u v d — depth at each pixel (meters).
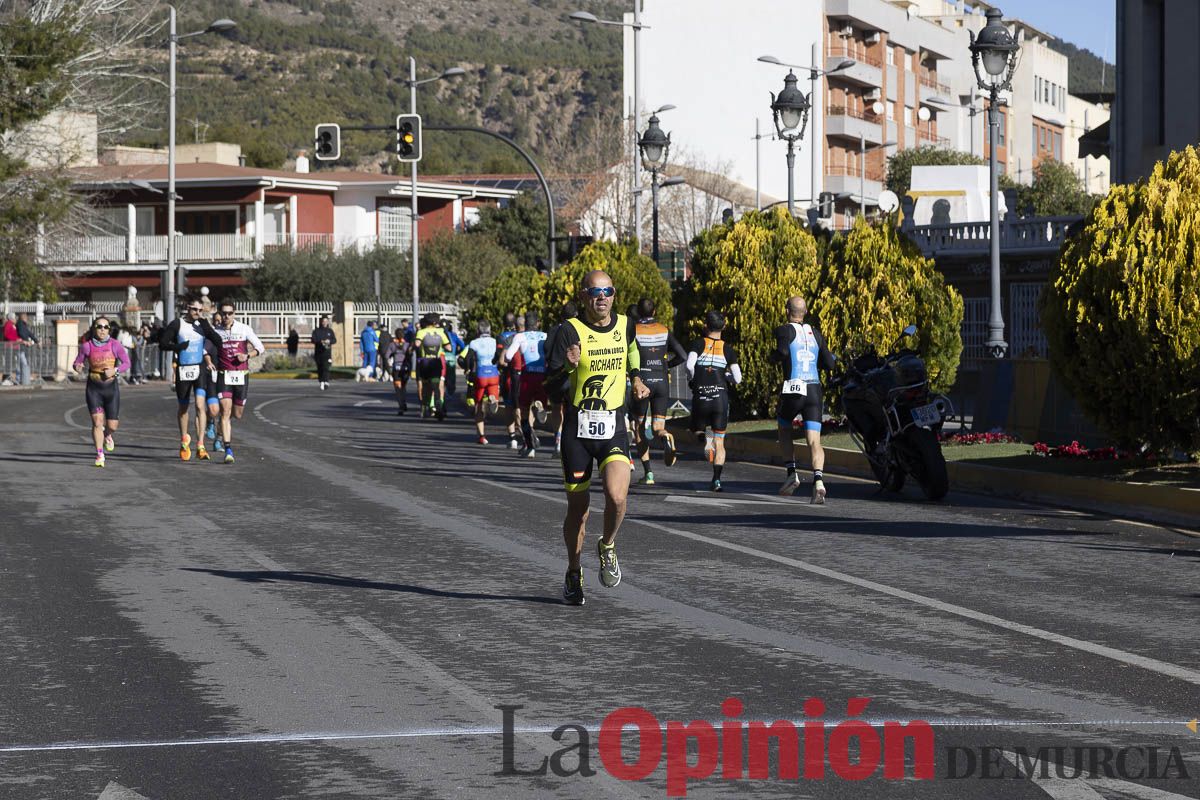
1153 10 31.89
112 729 6.86
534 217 83.25
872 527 13.64
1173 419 15.63
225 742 6.63
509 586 10.58
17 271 44.50
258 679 7.81
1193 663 8.11
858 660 8.21
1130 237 15.35
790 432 16.34
